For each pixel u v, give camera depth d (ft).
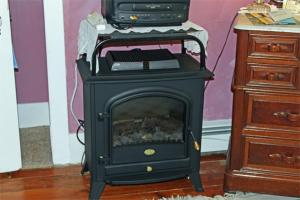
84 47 8.07
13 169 8.94
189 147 8.15
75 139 9.29
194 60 8.40
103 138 7.74
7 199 8.18
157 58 7.88
